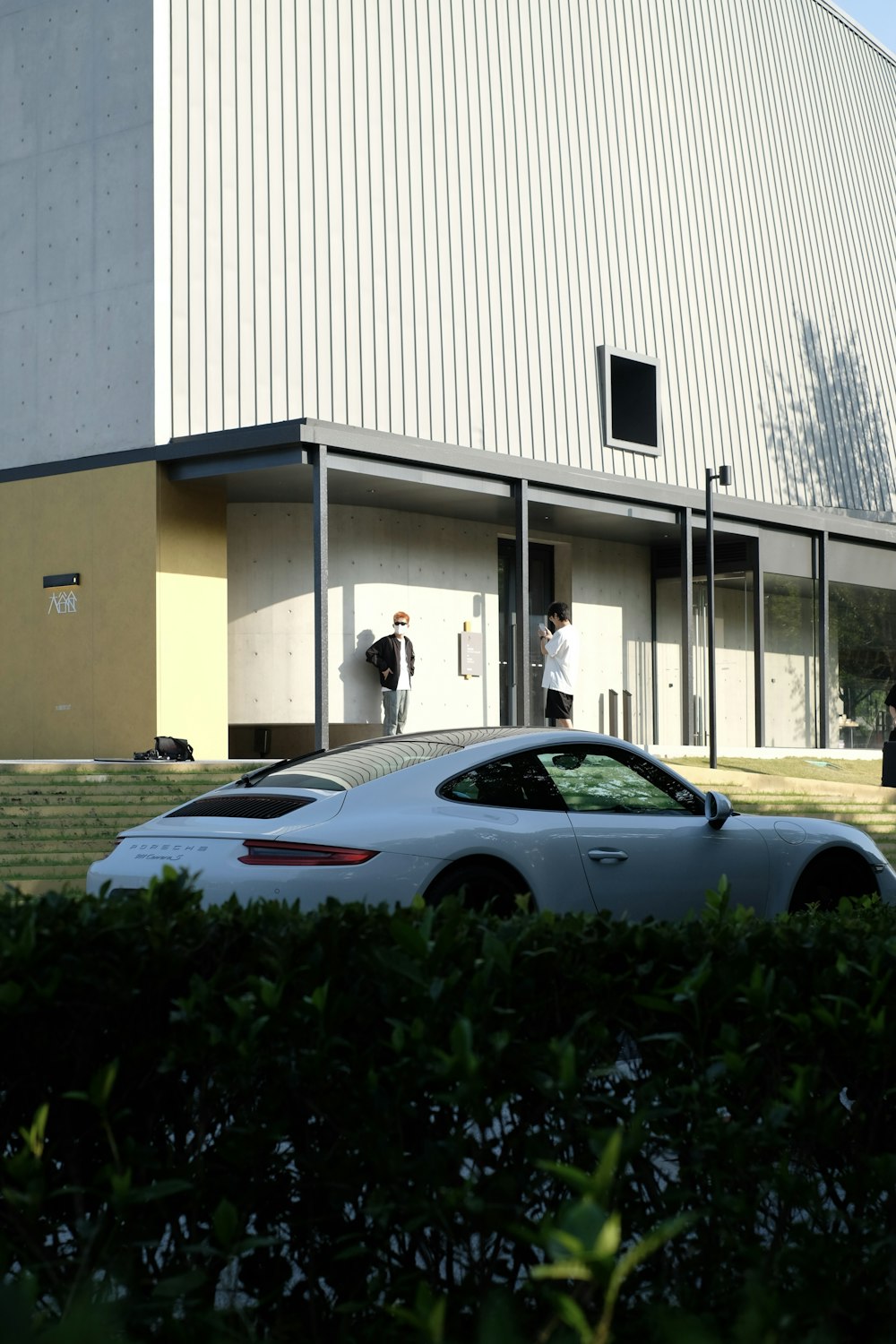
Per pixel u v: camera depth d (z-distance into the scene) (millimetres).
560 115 23109
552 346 22391
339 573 19547
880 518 29203
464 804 6246
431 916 2861
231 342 18266
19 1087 2666
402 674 19109
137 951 2754
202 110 18266
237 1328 2436
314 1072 2572
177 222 17953
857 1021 2758
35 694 17969
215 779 13547
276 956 2807
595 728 23188
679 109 25734
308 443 16062
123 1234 2455
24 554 18172
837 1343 2031
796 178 28562
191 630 17359
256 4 18844
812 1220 2486
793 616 23984
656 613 24438
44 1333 1365
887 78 32562
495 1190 2406
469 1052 2389
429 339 20453
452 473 18141
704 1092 2598
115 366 17969
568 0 23562
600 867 6434
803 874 7309
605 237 23672
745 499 23859
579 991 2857
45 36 18734
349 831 5863
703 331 25562
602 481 20031
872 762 23250
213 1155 2684
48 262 18625
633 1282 2504
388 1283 2529
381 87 20203
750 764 20016
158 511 17000
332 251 19328
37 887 9305
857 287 29859
